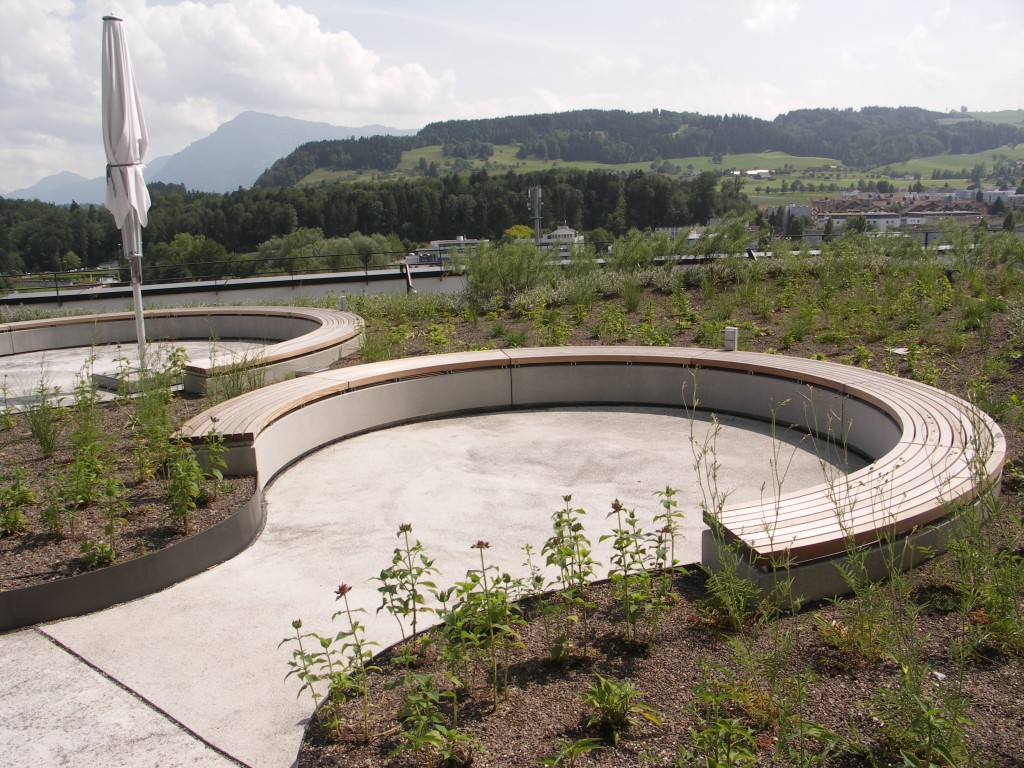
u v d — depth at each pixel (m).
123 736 2.76
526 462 5.85
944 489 3.75
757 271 11.57
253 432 4.98
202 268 20.05
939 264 12.00
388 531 4.61
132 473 5.07
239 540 4.37
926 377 6.48
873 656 2.76
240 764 2.60
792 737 2.21
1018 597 2.94
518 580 3.02
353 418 6.64
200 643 3.39
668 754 2.31
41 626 3.55
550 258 12.82
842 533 3.27
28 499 4.52
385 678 2.89
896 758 2.20
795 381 6.43
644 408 7.36
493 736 2.45
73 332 11.46
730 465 5.62
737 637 2.99
